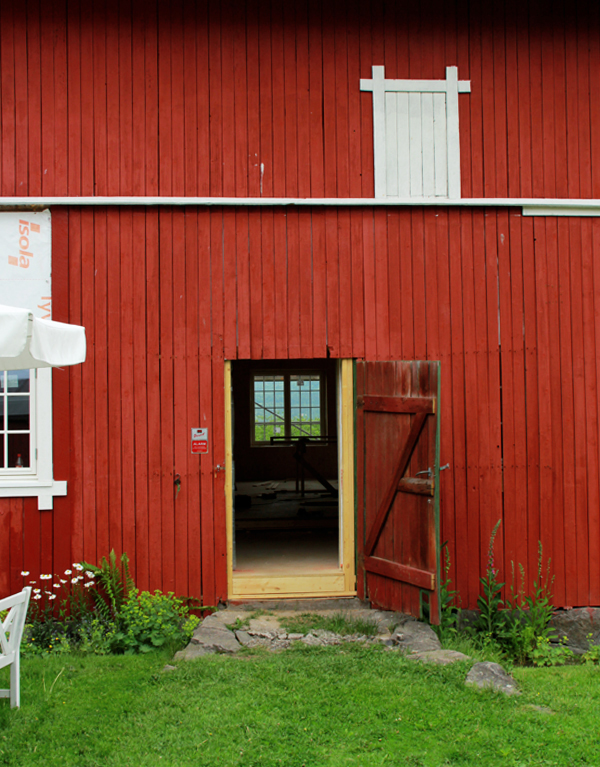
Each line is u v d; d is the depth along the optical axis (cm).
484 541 597
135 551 575
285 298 593
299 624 526
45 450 571
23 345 354
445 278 605
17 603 383
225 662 449
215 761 327
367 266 600
